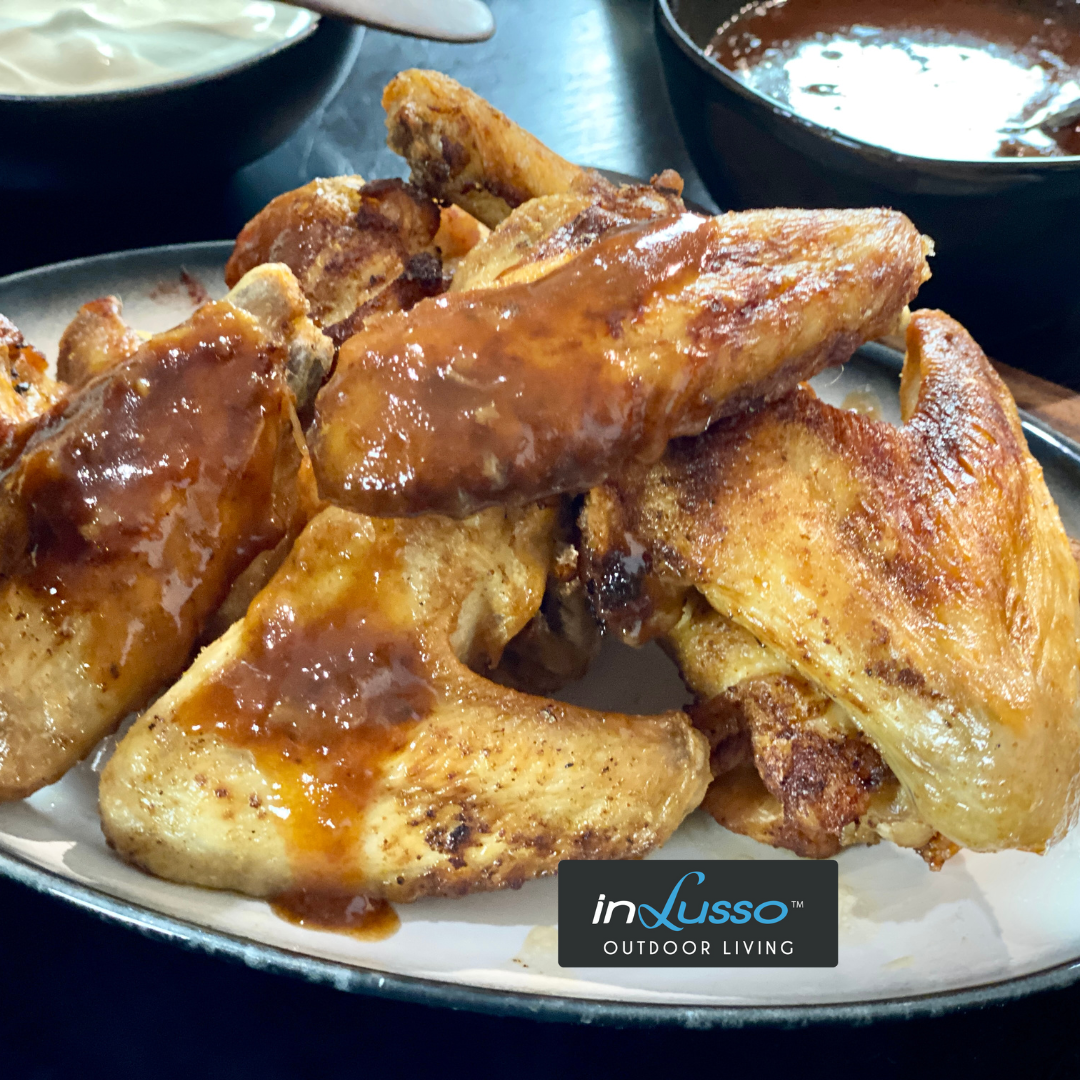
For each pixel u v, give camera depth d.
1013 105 0.36
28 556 0.21
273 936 0.20
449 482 0.19
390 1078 0.21
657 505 0.22
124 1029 0.21
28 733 0.21
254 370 0.21
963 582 0.21
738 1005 0.20
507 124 0.28
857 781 0.22
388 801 0.20
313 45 0.34
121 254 0.32
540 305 0.20
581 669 0.25
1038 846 0.21
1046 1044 0.22
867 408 0.30
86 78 0.36
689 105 0.34
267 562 0.23
